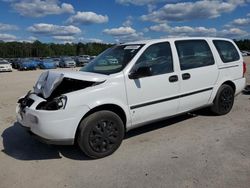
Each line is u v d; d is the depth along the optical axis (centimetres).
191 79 503
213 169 354
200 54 532
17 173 367
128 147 440
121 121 420
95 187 324
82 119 392
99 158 405
